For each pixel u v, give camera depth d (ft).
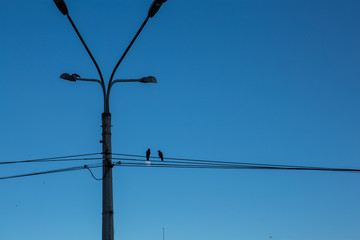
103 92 55.77
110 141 53.93
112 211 51.67
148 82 57.31
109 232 50.75
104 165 52.85
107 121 54.44
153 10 50.49
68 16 53.62
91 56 55.93
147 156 63.87
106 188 52.08
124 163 62.64
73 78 55.52
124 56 54.95
